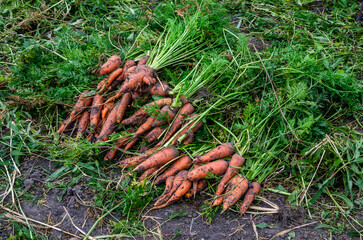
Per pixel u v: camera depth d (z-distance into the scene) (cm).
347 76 399
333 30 545
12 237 292
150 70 389
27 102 395
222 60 397
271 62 430
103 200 330
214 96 398
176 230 309
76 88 407
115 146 366
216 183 345
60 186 341
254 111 379
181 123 367
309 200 330
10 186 338
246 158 347
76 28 538
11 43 508
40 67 438
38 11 541
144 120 379
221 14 503
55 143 369
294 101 371
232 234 305
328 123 384
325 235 303
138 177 351
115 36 481
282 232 304
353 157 336
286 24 558
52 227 309
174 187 328
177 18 505
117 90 406
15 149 377
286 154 364
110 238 304
